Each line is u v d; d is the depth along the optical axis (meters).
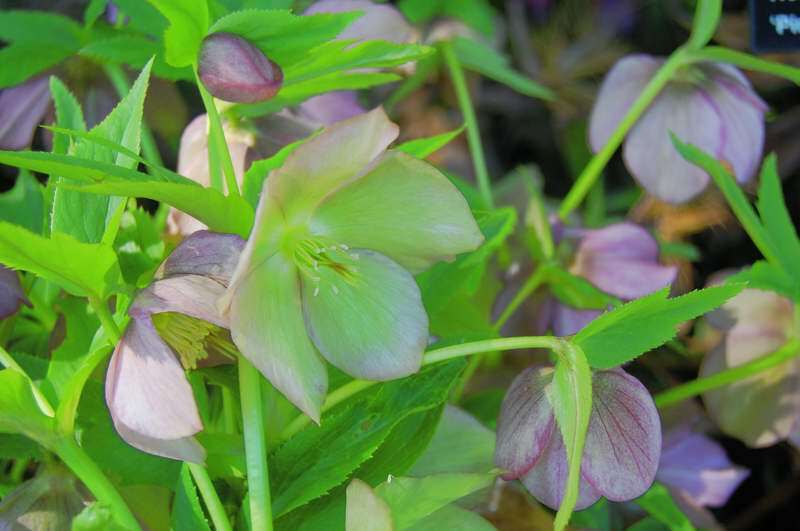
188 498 0.54
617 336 0.54
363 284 0.53
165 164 0.89
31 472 0.69
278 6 0.59
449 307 0.69
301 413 0.59
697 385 0.69
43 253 0.51
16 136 0.70
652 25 1.11
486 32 0.77
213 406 0.61
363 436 0.56
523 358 0.73
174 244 0.62
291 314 0.53
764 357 0.70
